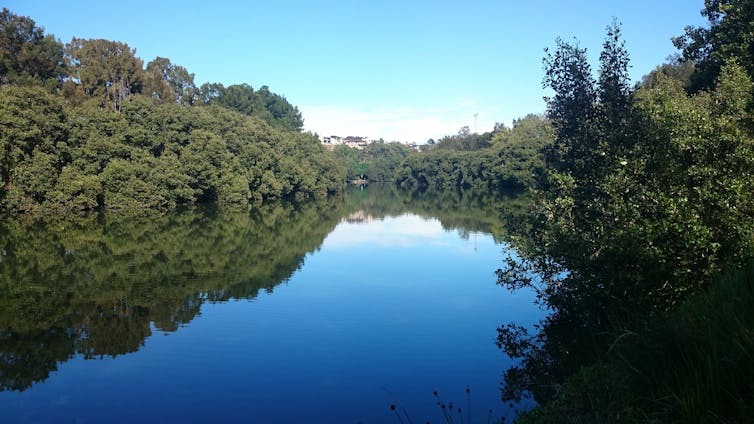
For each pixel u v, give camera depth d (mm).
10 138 37812
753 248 8438
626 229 10414
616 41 13875
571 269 12883
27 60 56500
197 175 52594
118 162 45156
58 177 40781
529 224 15945
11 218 37562
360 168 143750
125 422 9180
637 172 11406
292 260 25781
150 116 53250
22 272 21812
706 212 9641
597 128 13859
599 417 5828
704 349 5312
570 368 10859
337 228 40094
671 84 24203
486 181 90125
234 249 28828
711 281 8641
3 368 11711
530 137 92375
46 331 14336
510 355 12117
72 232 32750
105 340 13570
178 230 35562
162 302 17422
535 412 7102
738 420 4637
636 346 6898
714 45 26906
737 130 10500
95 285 19781
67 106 46875
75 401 10062
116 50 68688
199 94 95188
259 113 100500
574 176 14195
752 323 5539
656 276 9711
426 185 116938
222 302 17438
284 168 68125
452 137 134250
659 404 5484
